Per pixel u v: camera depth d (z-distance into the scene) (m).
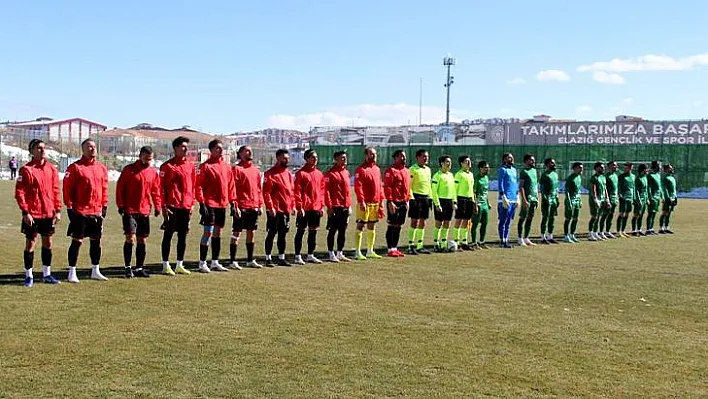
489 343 7.25
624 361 6.72
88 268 11.66
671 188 20.92
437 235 15.31
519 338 7.48
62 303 8.71
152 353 6.61
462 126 56.09
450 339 7.37
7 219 20.19
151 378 5.89
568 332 7.81
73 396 5.42
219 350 6.77
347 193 13.45
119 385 5.70
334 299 9.38
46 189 9.94
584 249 16.08
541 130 53.91
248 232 12.34
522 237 16.88
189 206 11.33
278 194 12.60
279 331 7.54
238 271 11.81
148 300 9.05
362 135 59.72
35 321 7.73
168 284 10.29
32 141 9.91
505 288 10.60
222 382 5.83
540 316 8.62
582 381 6.07
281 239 12.79
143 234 10.93
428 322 8.12
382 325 7.92
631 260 14.11
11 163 47.34
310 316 8.29
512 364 6.53
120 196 10.78
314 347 6.94
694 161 44.72
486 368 6.38
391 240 14.33
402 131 58.25
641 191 20.28
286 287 10.27
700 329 8.12
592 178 18.58
